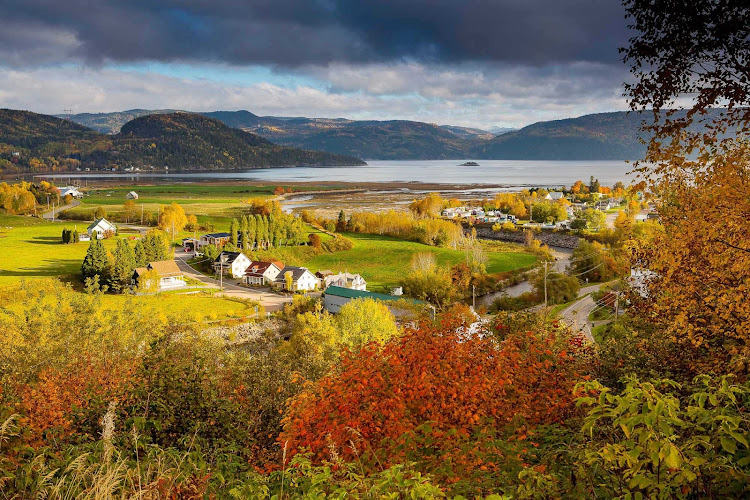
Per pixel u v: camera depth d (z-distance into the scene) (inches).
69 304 961.5
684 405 271.0
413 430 309.7
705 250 362.0
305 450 323.9
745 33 309.9
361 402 341.1
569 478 203.6
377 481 202.4
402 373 350.0
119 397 402.9
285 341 2188.7
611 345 482.9
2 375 520.1
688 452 168.6
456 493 225.8
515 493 209.5
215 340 1029.2
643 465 178.1
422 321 410.0
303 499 212.7
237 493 241.9
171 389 420.8
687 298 382.0
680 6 313.9
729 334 354.9
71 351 704.4
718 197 347.3
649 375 396.8
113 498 222.8
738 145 334.6
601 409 180.1
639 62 344.5
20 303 1749.5
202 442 373.7
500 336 518.9
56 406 479.2
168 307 2664.9
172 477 252.5
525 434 295.6
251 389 566.9
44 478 220.7
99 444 286.8
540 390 358.0
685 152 340.5
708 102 323.3
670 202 398.9
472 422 314.3
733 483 169.5
